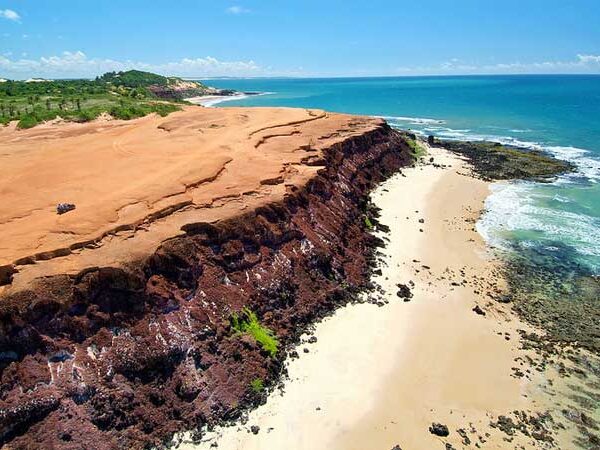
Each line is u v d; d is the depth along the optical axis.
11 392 21.80
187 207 33.25
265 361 27.91
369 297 36.00
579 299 36.94
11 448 20.84
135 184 36.88
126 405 23.39
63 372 22.94
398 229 48.38
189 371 25.53
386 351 30.27
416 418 25.39
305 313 32.72
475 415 25.73
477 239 46.84
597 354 30.78
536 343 31.77
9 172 41.31
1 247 26.53
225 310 28.95
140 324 25.70
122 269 25.75
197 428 24.12
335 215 43.06
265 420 24.88
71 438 21.62
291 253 35.22
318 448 23.44
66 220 29.78
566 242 46.28
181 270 28.39
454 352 30.47
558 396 27.17
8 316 22.84
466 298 36.56
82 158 45.91
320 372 28.25
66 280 24.64
